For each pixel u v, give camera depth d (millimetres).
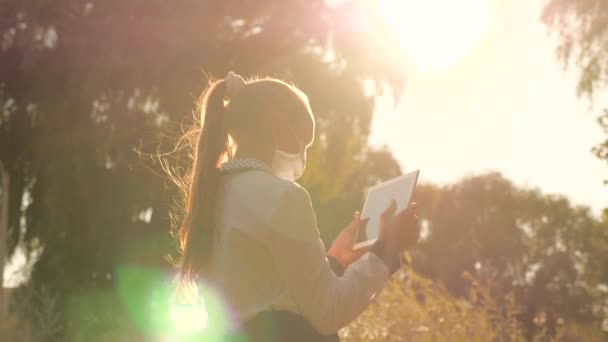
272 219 2096
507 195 58938
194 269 2221
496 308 6641
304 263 2082
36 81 19828
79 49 19391
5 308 9883
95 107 19328
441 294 7039
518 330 6496
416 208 2291
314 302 2078
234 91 2330
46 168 18859
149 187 18562
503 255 55844
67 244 18953
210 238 2207
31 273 18609
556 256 53875
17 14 19906
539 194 58938
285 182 2150
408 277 7266
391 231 2248
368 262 2197
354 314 2133
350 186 41344
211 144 2279
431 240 57750
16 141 19906
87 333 11422
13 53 20125
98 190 18781
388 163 45781
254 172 2199
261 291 2115
